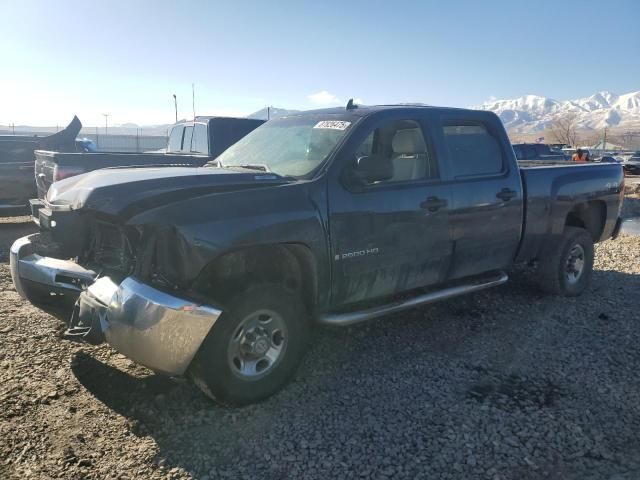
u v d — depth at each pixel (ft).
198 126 33.40
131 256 11.93
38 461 9.86
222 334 11.30
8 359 13.82
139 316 10.75
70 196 12.51
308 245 12.47
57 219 13.42
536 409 12.07
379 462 10.12
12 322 16.37
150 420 11.39
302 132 15.08
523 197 17.62
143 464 9.93
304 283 13.14
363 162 12.94
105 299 11.40
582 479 9.70
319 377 13.55
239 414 11.71
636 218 56.49
